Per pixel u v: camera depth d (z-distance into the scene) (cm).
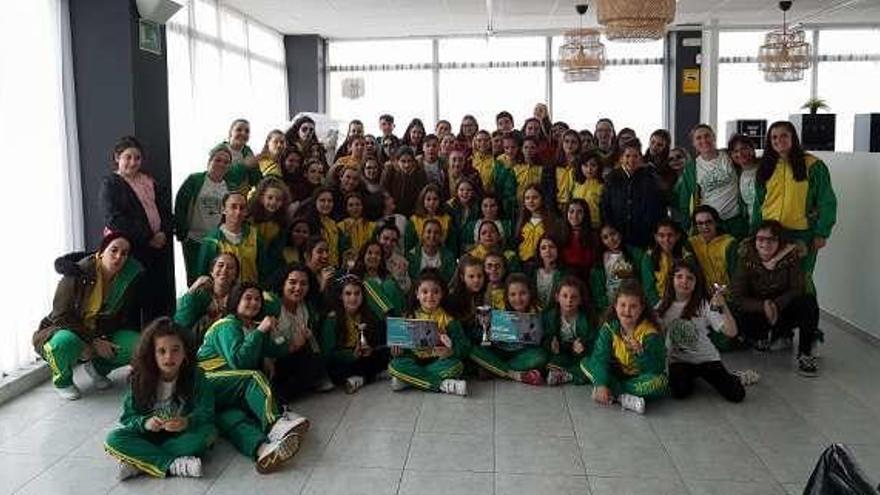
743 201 486
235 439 318
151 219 438
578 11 895
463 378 420
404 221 505
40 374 413
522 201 520
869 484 182
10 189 405
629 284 379
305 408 375
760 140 871
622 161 498
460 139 662
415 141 675
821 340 455
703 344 388
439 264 487
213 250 423
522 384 412
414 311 418
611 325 383
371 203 511
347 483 290
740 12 959
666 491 283
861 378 418
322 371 399
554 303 425
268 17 946
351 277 421
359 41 1166
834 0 880
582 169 530
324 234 475
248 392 329
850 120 1113
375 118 1184
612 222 491
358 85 1132
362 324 415
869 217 495
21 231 415
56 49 455
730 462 308
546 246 450
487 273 435
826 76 1116
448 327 412
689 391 387
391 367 398
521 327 411
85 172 477
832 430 342
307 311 403
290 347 382
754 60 1127
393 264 472
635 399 364
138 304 458
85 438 335
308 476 296
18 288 411
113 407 374
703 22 1034
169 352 296
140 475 298
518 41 1152
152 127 497
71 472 301
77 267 387
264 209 452
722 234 479
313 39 1106
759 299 454
